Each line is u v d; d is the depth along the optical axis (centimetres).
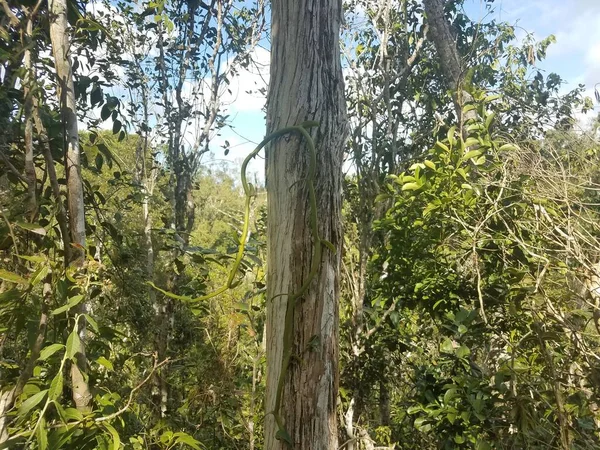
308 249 156
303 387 153
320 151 159
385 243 477
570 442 257
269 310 162
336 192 163
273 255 161
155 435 293
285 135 160
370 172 488
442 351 321
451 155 305
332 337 158
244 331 418
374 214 479
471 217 317
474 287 333
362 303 466
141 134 611
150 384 421
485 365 340
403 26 578
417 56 573
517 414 260
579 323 297
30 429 165
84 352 197
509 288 297
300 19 161
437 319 397
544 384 285
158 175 666
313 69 161
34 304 189
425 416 345
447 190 307
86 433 173
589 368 272
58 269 189
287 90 162
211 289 391
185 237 478
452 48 461
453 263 353
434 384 355
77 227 212
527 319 299
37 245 213
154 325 429
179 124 579
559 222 302
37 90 210
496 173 329
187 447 362
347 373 466
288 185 158
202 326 404
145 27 565
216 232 1082
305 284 153
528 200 298
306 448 152
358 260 495
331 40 164
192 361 424
